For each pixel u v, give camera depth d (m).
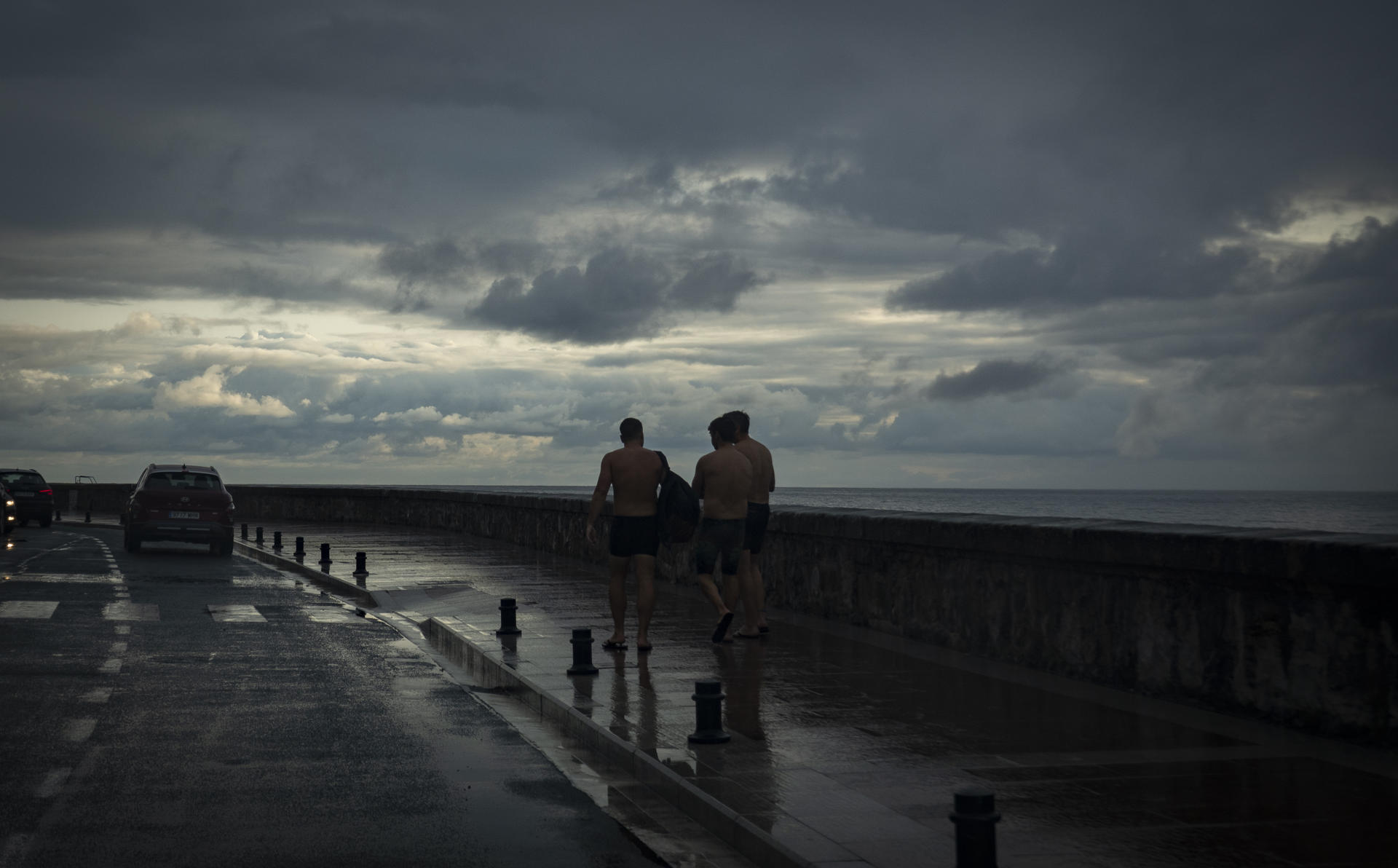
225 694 8.95
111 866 4.90
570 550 22.19
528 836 5.40
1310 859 4.64
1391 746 6.46
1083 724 7.24
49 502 37.03
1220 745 6.65
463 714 8.35
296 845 5.21
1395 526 143.75
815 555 12.91
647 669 9.34
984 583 9.99
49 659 10.30
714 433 11.01
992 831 4.12
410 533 30.94
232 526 24.91
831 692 8.32
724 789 5.74
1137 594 8.30
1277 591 7.16
